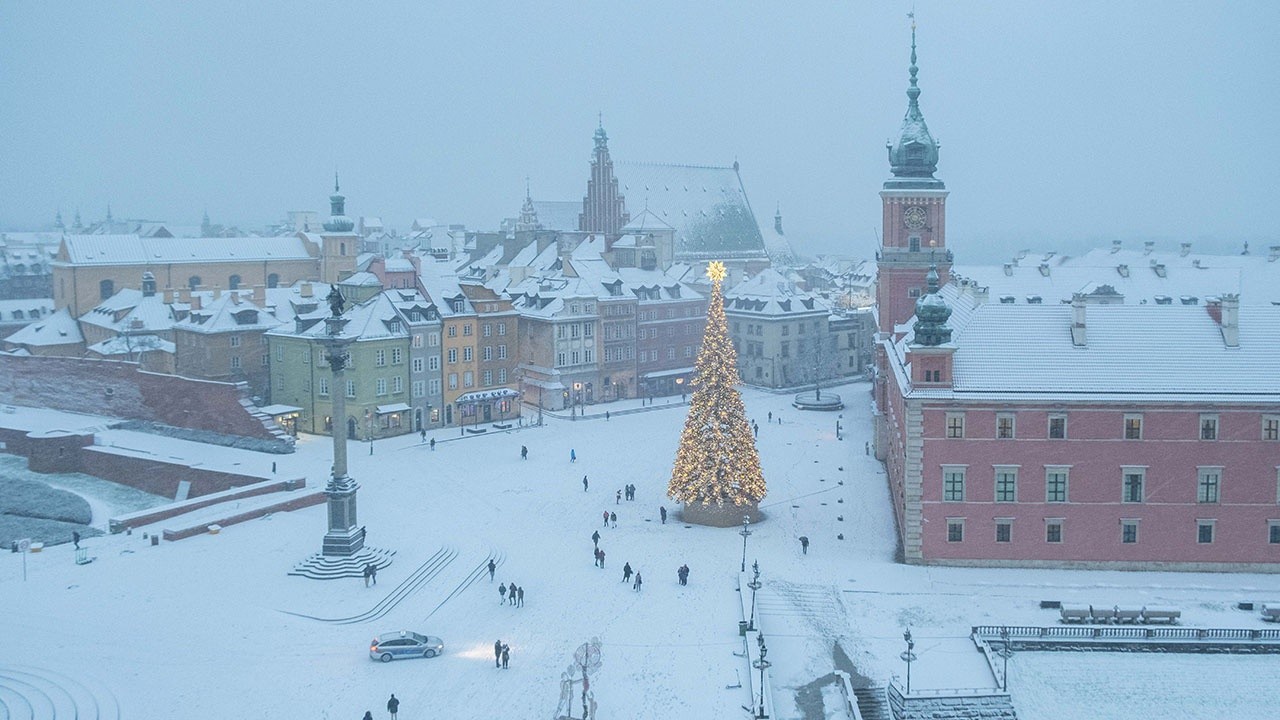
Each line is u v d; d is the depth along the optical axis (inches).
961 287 4308.6
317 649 2719.0
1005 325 3417.8
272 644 2736.2
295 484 4163.4
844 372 7667.3
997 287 5073.8
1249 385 3208.7
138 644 2696.9
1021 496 3265.3
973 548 3307.1
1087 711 2496.3
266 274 7682.1
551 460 4849.9
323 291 6289.4
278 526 3757.4
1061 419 3228.3
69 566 3304.6
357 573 3245.6
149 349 5826.8
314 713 2365.9
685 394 6776.6
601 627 2898.6
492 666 2637.8
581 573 3334.2
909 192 4894.2
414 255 5905.5
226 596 3058.6
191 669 2564.0
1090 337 3361.2
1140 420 3211.1
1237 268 5187.0
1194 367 3262.8
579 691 2490.2
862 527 3786.9
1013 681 2620.6
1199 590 3097.9
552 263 7509.8
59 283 6879.9
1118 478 3235.7
